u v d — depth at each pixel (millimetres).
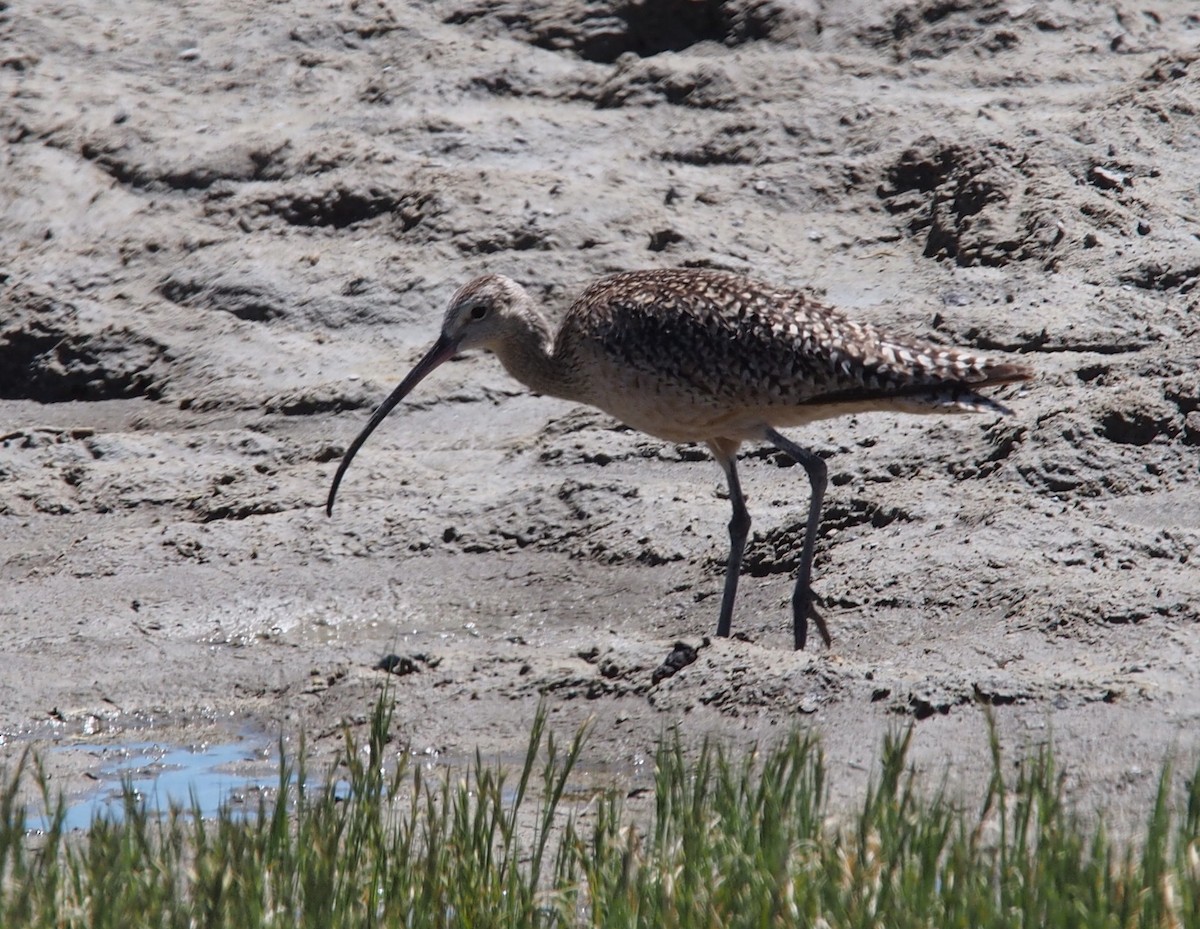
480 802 7918
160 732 10969
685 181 20000
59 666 12070
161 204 20797
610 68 22047
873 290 17766
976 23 21906
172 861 7641
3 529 15164
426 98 21594
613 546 13422
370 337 18328
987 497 12391
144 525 14992
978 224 18078
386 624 12797
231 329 18625
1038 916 6480
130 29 23797
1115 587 10586
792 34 22125
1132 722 8875
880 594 11352
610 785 9430
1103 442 12844
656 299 11930
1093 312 15984
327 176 20453
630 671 10633
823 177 19734
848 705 9578
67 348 18719
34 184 21172
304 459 16109
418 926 7082
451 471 15469
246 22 23531
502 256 18781
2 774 10141
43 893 7105
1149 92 19797
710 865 7207
